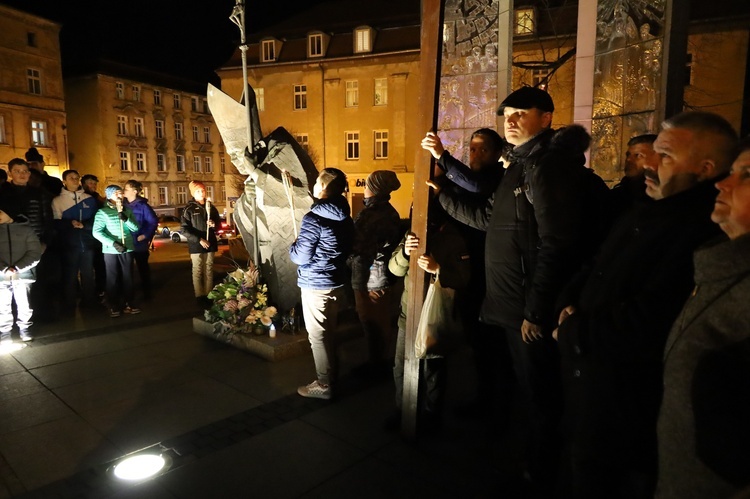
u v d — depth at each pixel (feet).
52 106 102.68
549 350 7.95
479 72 19.10
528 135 8.14
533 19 62.49
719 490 3.94
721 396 3.87
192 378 14.08
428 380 10.73
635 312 5.23
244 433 10.87
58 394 13.05
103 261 24.02
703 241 5.03
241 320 16.71
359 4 91.61
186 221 22.40
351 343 17.33
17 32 95.91
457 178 9.57
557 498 8.44
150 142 127.13
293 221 16.67
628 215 6.04
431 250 9.80
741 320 3.86
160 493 8.71
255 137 17.54
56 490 8.84
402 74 83.71
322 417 11.60
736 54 54.85
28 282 17.17
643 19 15.85
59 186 22.61
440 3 8.82
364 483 8.97
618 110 16.96
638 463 5.71
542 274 7.28
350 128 88.12
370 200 13.76
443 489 8.77
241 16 16.43
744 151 4.15
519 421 11.39
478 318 10.37
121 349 16.74
